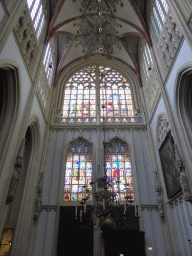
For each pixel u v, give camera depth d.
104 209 9.27
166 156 14.41
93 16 21.61
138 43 23.56
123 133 19.75
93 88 23.78
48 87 20.09
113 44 23.98
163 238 14.54
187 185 10.65
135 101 22.23
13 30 10.59
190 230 11.62
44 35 17.41
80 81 24.31
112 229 14.10
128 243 13.95
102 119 20.91
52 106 20.69
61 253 14.12
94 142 19.06
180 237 12.95
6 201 10.42
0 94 11.97
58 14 18.92
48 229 14.96
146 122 19.53
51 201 16.11
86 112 21.72
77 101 22.62
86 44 24.00
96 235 14.71
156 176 16.34
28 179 14.98
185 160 11.23
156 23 16.75
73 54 24.34
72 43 23.11
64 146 18.77
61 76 23.73
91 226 15.11
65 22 20.20
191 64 10.70
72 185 17.16
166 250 14.05
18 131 11.70
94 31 22.97
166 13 14.33
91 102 22.52
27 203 14.20
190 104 12.58
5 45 9.75
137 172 17.56
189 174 10.79
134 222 15.26
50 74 21.05
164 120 15.58
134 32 21.06
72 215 15.58
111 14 21.11
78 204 16.09
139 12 19.19
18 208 13.69
